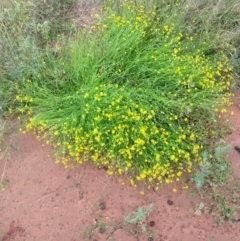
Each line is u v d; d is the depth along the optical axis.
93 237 0.87
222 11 1.12
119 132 0.90
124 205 0.90
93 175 0.93
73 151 0.93
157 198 0.91
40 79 1.00
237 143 0.97
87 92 0.94
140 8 1.10
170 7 1.14
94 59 1.01
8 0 1.12
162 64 0.99
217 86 0.99
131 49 1.01
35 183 0.93
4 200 0.91
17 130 0.99
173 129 0.93
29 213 0.90
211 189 0.91
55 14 1.16
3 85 1.01
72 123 0.92
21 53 1.04
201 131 0.96
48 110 0.97
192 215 0.89
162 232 0.87
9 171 0.95
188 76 0.97
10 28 1.09
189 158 0.91
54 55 1.08
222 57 1.06
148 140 0.91
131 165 0.92
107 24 1.06
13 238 0.87
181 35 1.06
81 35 1.09
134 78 1.00
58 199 0.91
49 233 0.88
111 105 0.92
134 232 0.87
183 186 0.91
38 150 0.97
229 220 0.87
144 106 0.93
